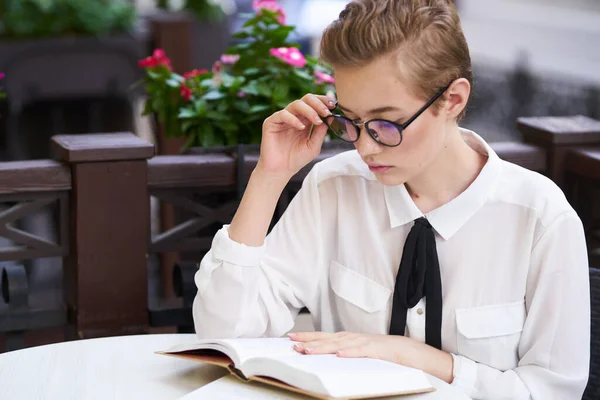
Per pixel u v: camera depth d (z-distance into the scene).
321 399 1.67
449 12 1.80
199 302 2.04
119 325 2.81
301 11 10.24
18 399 1.78
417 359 1.92
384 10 1.75
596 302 2.17
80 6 7.20
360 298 2.06
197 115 3.22
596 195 3.07
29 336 3.56
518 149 3.03
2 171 2.65
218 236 2.00
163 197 2.85
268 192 2.00
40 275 4.89
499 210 1.97
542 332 1.94
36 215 5.77
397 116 1.78
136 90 7.36
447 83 1.80
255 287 2.01
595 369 2.16
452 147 1.96
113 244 2.76
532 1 9.91
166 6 7.69
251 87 3.22
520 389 1.91
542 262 1.94
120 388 1.84
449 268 2.00
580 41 9.19
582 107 7.48
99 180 2.71
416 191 2.02
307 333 1.93
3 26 7.12
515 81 8.04
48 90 7.20
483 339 1.97
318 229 2.11
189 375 1.90
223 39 7.59
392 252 2.04
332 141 3.06
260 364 1.74
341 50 1.75
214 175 2.86
